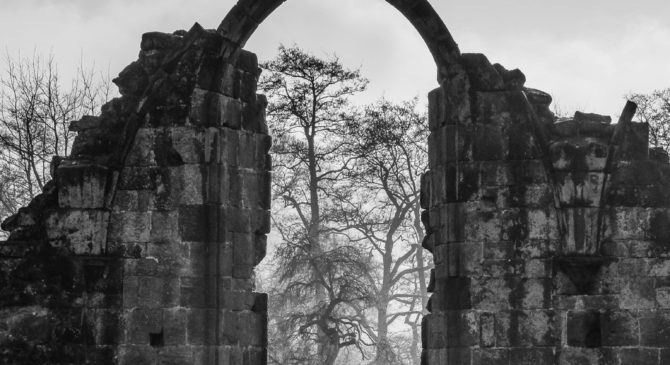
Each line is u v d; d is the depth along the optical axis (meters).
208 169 32.75
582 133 33.12
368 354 58.78
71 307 32.59
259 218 34.12
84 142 33.47
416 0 33.34
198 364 32.09
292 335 54.25
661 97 54.09
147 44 33.97
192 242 32.50
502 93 33.03
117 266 32.56
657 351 32.00
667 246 32.41
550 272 32.31
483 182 32.72
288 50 56.66
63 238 32.75
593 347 32.06
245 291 33.25
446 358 32.38
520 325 32.16
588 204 32.44
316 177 57.66
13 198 56.50
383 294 59.16
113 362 32.28
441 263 32.94
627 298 32.19
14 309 32.66
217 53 33.38
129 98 33.59
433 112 33.69
